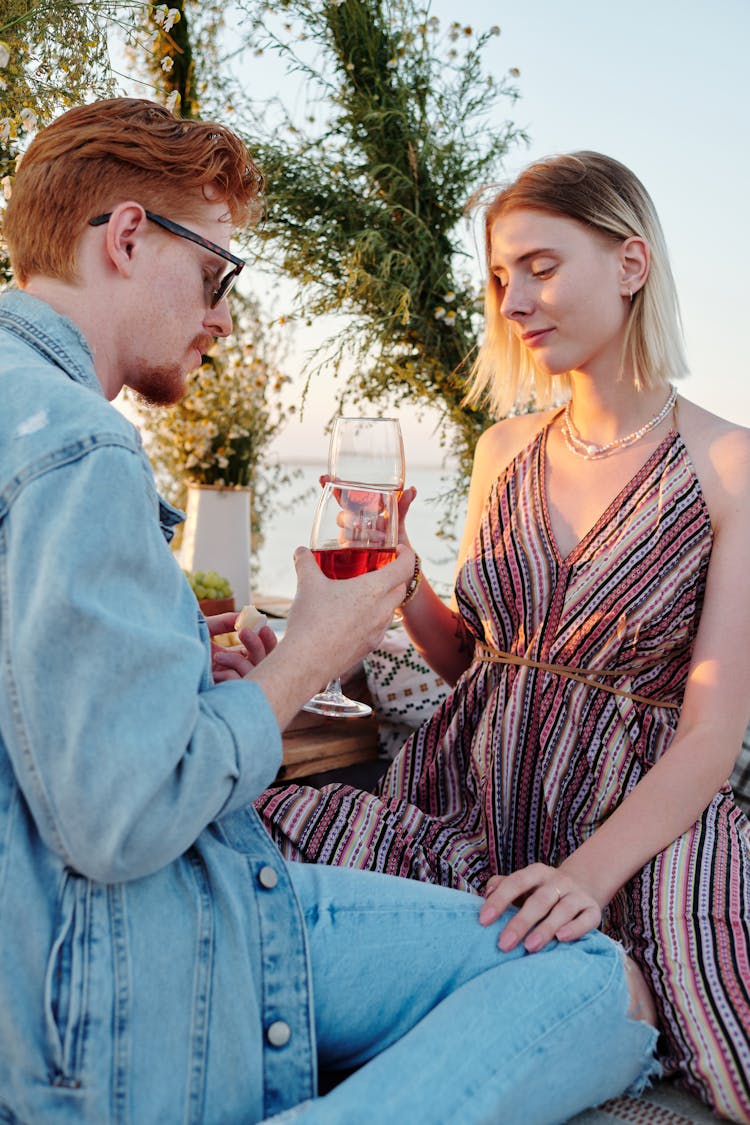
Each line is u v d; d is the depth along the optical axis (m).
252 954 1.02
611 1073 1.16
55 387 0.94
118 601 0.88
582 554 1.63
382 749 2.21
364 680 2.26
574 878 1.30
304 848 1.52
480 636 1.81
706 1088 1.23
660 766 1.43
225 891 1.00
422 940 1.19
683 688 1.62
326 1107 0.94
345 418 1.56
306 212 2.95
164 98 2.48
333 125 2.96
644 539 1.59
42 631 0.83
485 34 2.94
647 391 1.66
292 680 1.05
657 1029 1.27
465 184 2.94
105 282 1.12
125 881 0.92
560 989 1.10
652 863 1.40
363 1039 1.17
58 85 2.13
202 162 1.14
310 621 1.09
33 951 0.90
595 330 1.62
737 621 1.50
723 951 1.29
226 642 2.01
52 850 0.89
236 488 3.43
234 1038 0.97
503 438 1.90
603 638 1.59
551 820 1.58
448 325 3.01
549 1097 1.06
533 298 1.62
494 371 1.95
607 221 1.58
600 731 1.58
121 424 0.94
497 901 1.24
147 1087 0.92
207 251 1.17
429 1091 0.97
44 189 1.11
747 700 1.49
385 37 2.91
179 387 1.24
